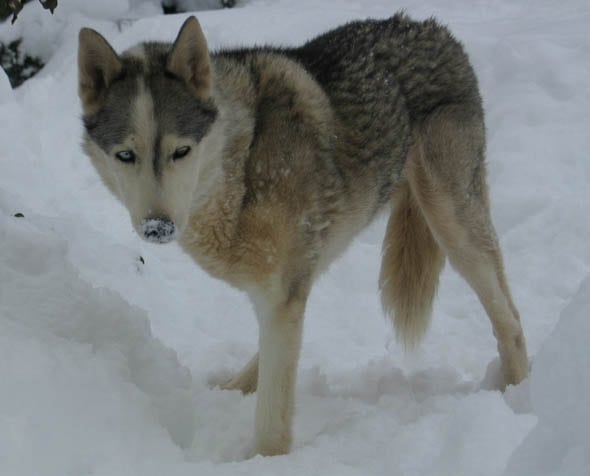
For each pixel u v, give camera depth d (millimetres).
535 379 4277
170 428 6277
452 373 8320
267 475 5488
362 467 5770
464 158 8039
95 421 5488
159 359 6859
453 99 8078
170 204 5906
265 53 7270
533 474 4031
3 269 6742
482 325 9820
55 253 7312
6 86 13320
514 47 14195
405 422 6852
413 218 8438
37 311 6496
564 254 10695
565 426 4027
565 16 16281
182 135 6027
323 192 6891
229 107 6480
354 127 7324
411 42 8055
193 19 6117
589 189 11703
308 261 6809
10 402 5219
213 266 6805
